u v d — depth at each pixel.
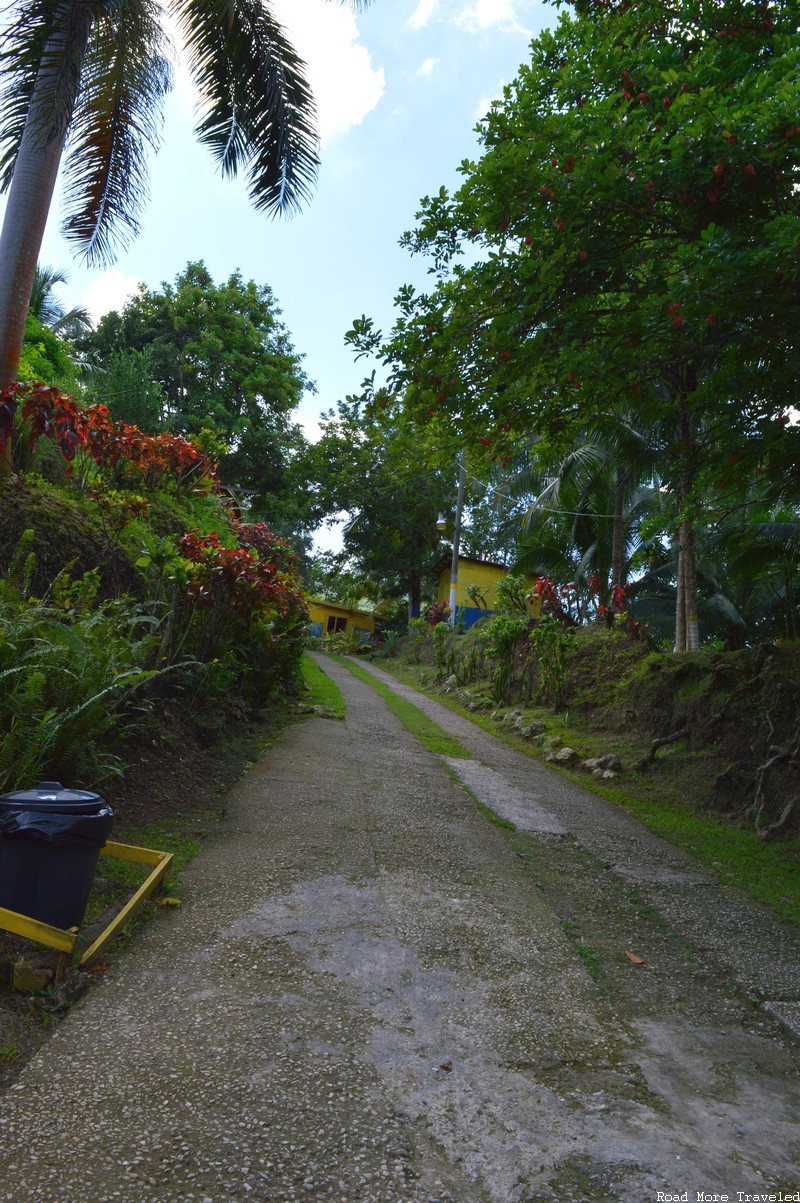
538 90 7.16
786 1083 3.24
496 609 17.25
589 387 6.89
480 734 12.04
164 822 5.29
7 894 3.38
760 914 5.43
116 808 5.20
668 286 6.45
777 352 6.74
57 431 7.32
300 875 4.73
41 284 25.22
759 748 8.37
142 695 6.40
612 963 4.27
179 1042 2.91
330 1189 2.27
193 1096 2.61
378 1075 2.87
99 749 5.15
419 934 4.16
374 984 3.56
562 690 12.48
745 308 6.02
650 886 5.75
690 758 9.07
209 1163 2.31
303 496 31.52
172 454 10.49
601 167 6.16
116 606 6.20
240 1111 2.56
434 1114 2.69
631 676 11.48
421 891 4.80
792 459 7.61
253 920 4.03
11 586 5.25
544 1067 3.10
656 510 17.69
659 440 13.76
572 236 6.55
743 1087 3.16
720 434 7.39
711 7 7.33
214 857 4.83
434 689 18.19
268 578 8.24
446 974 3.77
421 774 8.12
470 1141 2.57
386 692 16.38
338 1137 2.49
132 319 28.81
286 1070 2.81
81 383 19.33
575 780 9.30
